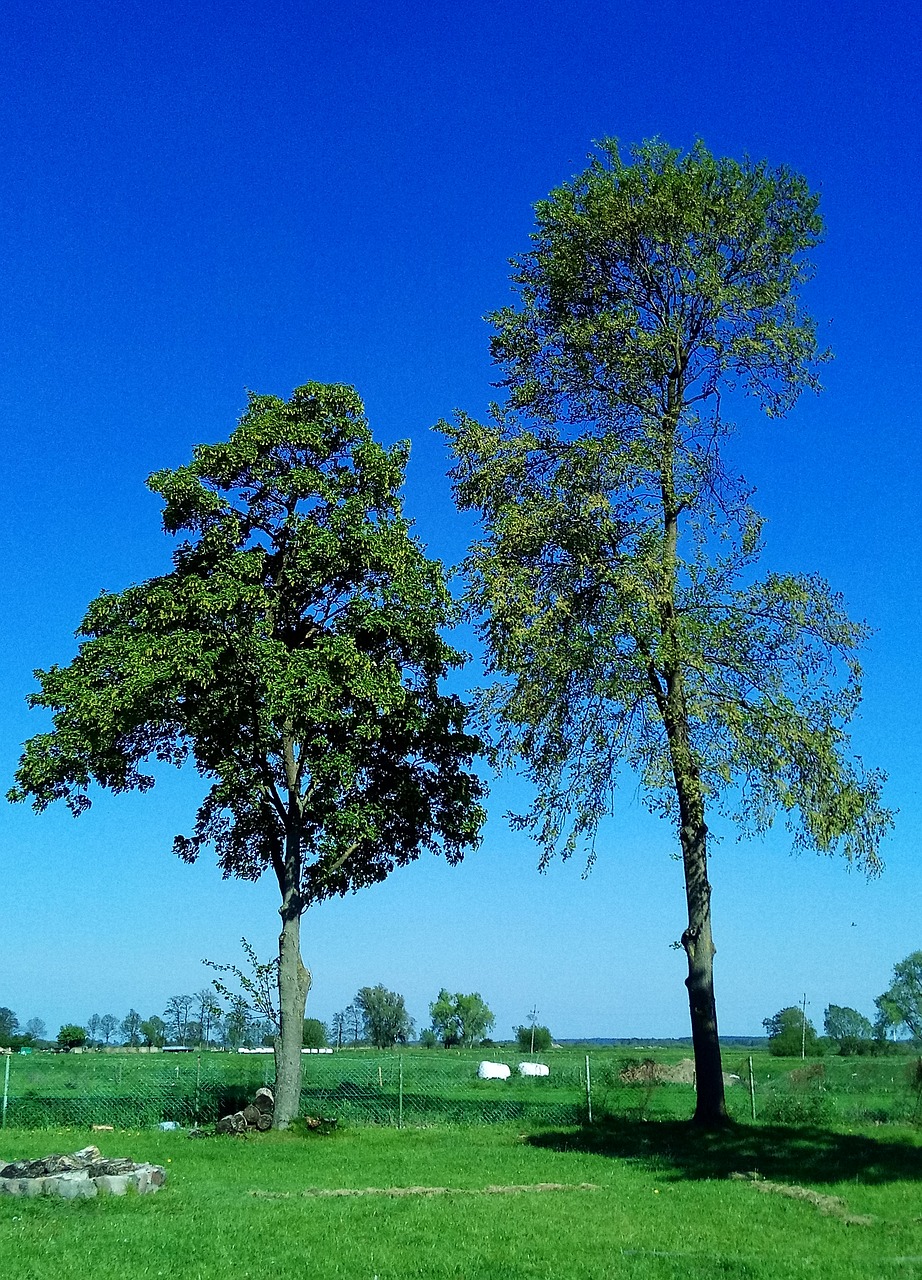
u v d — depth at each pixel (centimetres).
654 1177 1733
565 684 2294
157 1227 1264
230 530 2508
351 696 2488
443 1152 2073
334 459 2655
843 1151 1964
